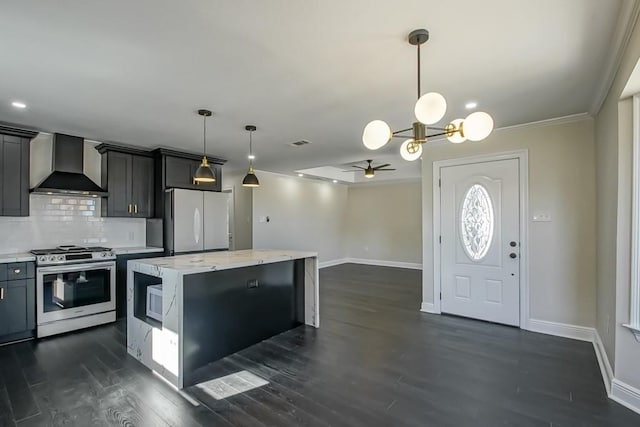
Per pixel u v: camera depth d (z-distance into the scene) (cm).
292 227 779
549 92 277
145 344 290
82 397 238
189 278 279
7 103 296
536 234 371
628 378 228
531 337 354
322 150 499
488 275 403
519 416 214
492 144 399
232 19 176
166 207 479
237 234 723
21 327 345
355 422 208
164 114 329
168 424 206
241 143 453
